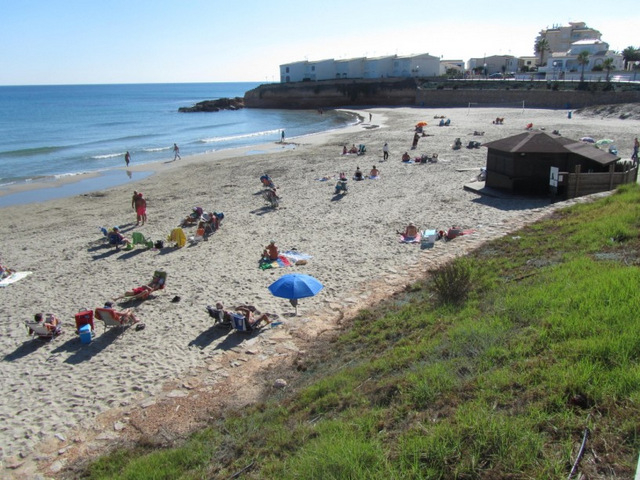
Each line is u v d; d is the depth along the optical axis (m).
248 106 125.19
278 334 11.22
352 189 25.81
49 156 48.16
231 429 7.57
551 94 73.88
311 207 22.67
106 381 9.89
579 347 6.07
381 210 21.12
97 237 20.30
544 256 12.03
